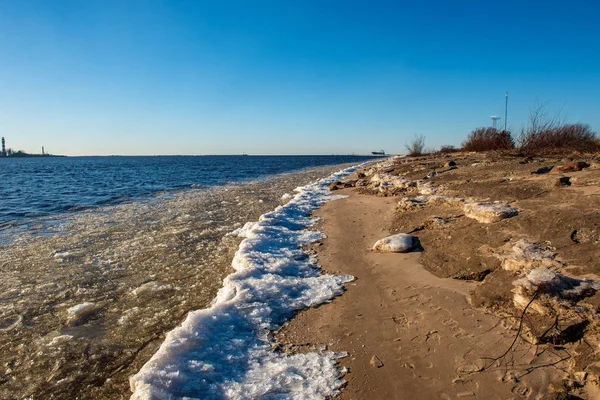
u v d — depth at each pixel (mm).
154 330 5000
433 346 4168
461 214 8250
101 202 18312
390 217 9930
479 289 5168
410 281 5887
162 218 12922
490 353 3936
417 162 20453
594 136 18016
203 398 3412
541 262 5102
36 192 23984
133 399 3332
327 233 9305
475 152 22141
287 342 4441
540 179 8898
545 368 3629
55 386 3930
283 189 22094
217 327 4672
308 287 5945
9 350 4621
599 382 3250
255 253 7492
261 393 3482
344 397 3467
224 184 27453
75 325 5199
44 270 7449
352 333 4574
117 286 6551
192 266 7477
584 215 6020
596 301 4086
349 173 30094
